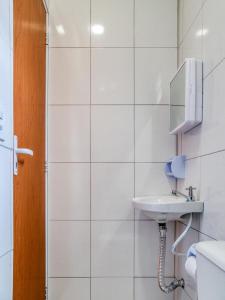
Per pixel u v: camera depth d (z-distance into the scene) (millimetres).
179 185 1735
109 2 1817
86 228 1795
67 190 1796
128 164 1809
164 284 1614
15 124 1095
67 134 1806
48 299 1767
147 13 1815
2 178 882
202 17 1370
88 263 1784
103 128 1813
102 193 1798
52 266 1781
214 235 1195
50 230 1787
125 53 1818
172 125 1695
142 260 1791
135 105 1813
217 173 1170
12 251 996
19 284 1146
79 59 1818
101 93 1816
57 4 1811
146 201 1557
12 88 989
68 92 1812
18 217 1132
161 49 1818
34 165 1445
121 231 1793
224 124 1104
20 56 1177
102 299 1778
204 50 1341
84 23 1814
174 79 1644
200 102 1359
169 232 1798
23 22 1229
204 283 851
